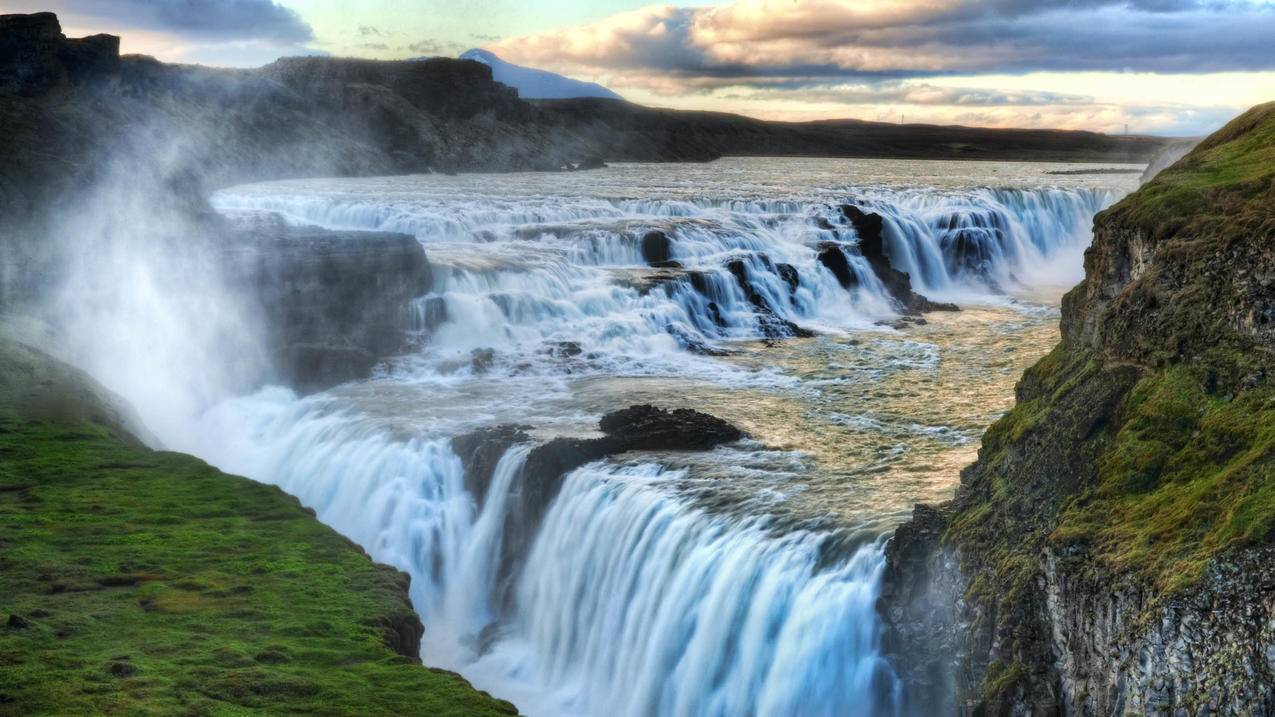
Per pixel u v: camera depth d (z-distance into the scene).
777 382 65.81
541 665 45.81
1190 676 26.20
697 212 109.88
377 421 58.94
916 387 63.88
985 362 70.00
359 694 33.69
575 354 71.81
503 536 49.75
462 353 70.69
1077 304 39.94
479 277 77.62
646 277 81.62
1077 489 33.34
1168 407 32.69
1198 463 30.83
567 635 45.75
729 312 82.25
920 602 35.59
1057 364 39.12
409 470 53.38
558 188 156.12
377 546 52.19
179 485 50.12
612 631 43.84
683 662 40.72
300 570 42.44
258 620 38.25
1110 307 36.66
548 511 48.50
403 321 73.19
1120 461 32.50
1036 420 36.22
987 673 31.67
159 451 54.12
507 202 113.75
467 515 51.12
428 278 75.25
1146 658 27.03
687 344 74.75
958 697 33.03
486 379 67.44
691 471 48.06
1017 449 36.09
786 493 45.00
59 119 112.88
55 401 58.16
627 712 42.25
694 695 40.09
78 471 50.66
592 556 45.53
